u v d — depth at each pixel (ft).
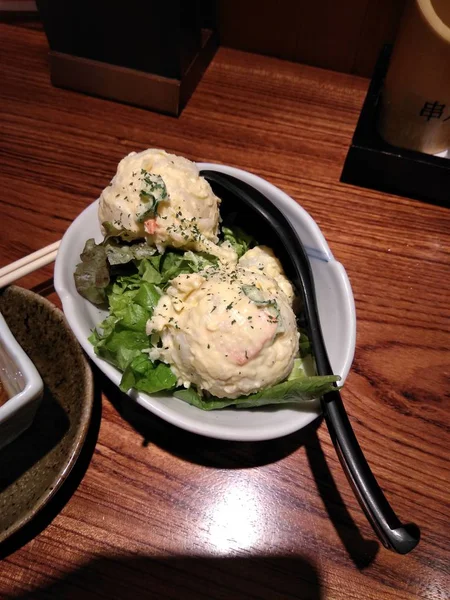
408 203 1.02
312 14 1.16
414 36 0.85
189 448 0.70
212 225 0.75
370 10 1.11
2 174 1.00
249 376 0.61
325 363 0.65
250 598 0.60
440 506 0.68
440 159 0.95
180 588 0.60
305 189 1.03
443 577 0.63
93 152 1.06
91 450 0.69
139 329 0.67
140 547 0.63
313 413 0.61
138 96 1.13
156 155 0.73
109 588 0.60
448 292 0.89
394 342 0.83
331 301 0.71
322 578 0.62
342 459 0.58
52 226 0.93
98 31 1.05
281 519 0.66
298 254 0.73
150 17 0.98
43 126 1.09
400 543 0.51
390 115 0.96
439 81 0.87
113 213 0.71
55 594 0.59
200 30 1.13
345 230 0.97
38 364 0.72
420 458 0.72
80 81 1.15
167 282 0.71
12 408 0.56
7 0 1.26
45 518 0.64
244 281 0.66
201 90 1.19
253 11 1.20
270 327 0.61
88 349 0.63
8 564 0.61
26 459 0.65
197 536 0.64
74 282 0.70
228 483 0.68
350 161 1.00
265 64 1.27
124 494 0.67
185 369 0.64
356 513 0.66
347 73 1.27
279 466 0.70
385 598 0.61
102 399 0.73
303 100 1.19
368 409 0.75
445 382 0.79
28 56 1.24
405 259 0.93
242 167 1.05
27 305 0.74
